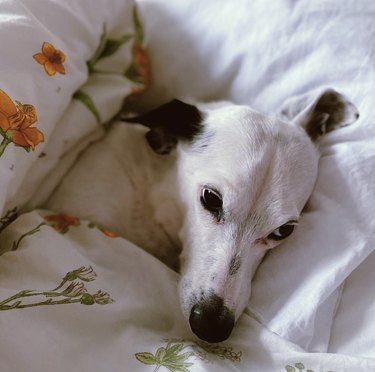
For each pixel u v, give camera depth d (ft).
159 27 1.36
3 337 0.78
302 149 1.10
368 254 1.03
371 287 1.03
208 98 1.36
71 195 1.22
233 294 0.99
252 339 0.96
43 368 0.79
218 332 0.95
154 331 0.95
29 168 1.07
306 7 1.22
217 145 1.10
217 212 1.06
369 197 1.05
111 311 0.90
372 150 1.08
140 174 1.27
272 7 1.25
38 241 0.98
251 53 1.27
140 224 1.27
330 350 0.98
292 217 1.05
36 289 0.88
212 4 1.33
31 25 1.02
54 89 1.05
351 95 1.15
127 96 1.33
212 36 1.32
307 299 0.98
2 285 0.88
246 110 1.14
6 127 0.93
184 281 1.05
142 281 1.04
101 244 1.08
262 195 1.04
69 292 0.91
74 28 1.14
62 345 0.83
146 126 1.24
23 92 0.99
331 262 1.02
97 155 1.28
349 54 1.17
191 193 1.13
